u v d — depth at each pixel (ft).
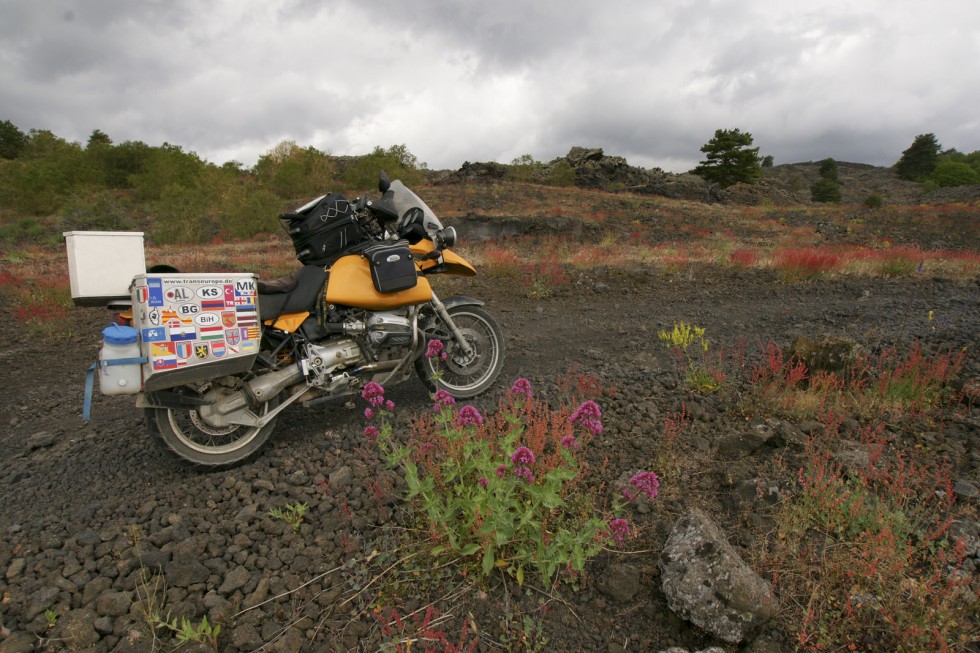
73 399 16.74
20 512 10.23
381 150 161.38
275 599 7.86
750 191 221.05
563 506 9.11
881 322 21.93
